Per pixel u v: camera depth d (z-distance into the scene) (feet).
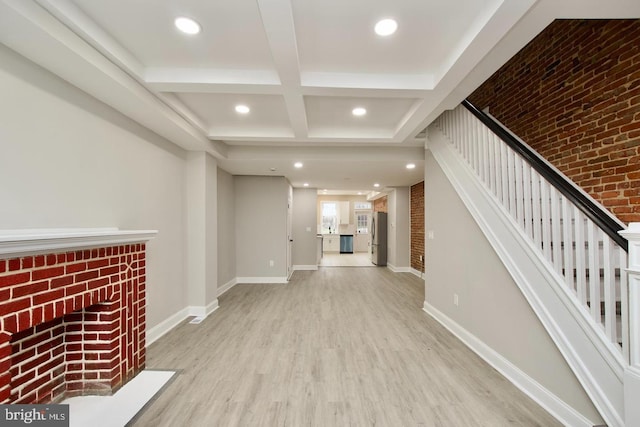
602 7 4.59
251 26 5.40
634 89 6.34
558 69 8.48
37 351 5.74
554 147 8.59
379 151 13.67
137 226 8.67
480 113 8.67
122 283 6.88
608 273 5.04
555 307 5.94
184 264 11.66
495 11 4.60
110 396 6.40
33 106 5.48
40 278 4.91
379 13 4.98
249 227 18.63
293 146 13.56
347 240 38.45
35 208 5.52
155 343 9.23
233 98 8.61
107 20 5.24
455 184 9.86
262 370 7.57
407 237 23.03
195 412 5.89
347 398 6.39
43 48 5.03
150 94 7.49
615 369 4.84
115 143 7.72
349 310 12.79
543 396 6.16
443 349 8.86
